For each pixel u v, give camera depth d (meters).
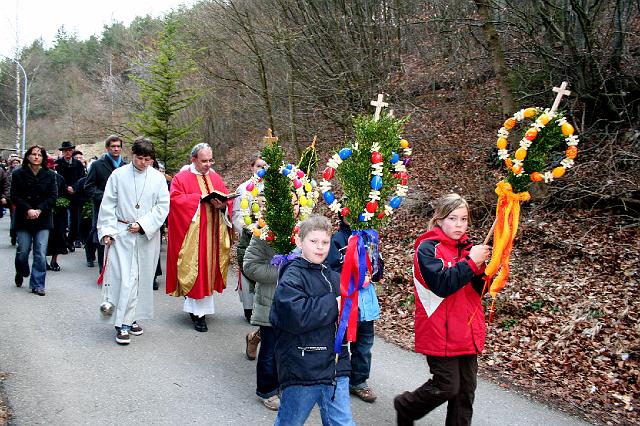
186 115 20.14
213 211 6.73
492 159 11.09
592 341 5.89
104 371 5.21
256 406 4.63
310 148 5.23
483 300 7.10
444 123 12.91
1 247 11.68
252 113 17.72
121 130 19.72
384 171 4.30
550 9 10.49
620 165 9.09
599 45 9.95
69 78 43.06
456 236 3.90
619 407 4.80
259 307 4.67
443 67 13.39
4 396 4.57
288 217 4.49
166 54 13.65
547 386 5.20
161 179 6.33
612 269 7.27
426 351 3.82
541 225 8.70
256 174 4.84
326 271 3.55
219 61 15.59
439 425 4.43
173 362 5.53
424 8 13.78
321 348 3.34
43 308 7.11
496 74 9.93
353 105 13.22
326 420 3.43
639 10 10.19
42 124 44.22
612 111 10.21
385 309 7.52
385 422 4.42
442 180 10.91
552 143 3.73
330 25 13.33
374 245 4.23
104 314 5.95
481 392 5.07
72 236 11.31
